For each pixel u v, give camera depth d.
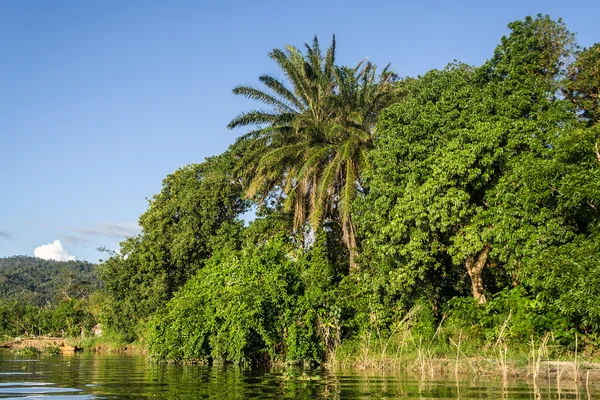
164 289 32.78
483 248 18.34
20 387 10.41
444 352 15.41
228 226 32.19
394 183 18.70
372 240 19.02
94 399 8.36
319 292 19.80
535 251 14.46
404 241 18.31
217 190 33.31
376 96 25.97
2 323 62.03
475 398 8.02
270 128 26.27
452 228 17.84
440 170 17.12
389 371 14.05
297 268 23.00
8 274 159.12
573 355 13.37
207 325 19.30
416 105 19.70
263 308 18.19
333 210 26.62
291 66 26.61
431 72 21.81
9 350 35.16
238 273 20.11
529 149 16.70
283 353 18.45
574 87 20.08
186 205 33.56
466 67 22.47
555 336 13.80
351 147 23.05
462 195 16.62
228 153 36.00
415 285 19.11
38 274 179.12
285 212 27.81
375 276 19.95
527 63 19.36
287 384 10.71
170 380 11.96
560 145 14.56
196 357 19.27
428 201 17.08
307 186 26.02
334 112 26.81
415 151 18.38
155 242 34.66
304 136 26.50
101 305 48.16
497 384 10.12
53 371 15.22
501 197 15.98
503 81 18.89
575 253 13.05
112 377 12.96
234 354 17.91
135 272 36.12
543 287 13.96
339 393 8.91
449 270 20.55
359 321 19.50
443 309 19.44
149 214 37.62
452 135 18.08
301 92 27.22
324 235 24.33
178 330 20.14
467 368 12.83
